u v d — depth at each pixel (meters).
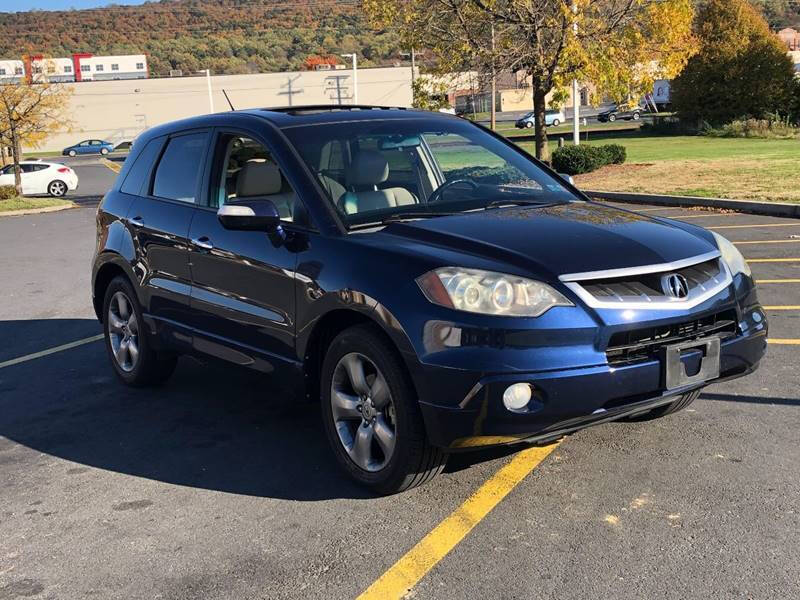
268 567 3.42
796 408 4.91
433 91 24.34
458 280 3.58
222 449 4.80
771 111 43.31
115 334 6.16
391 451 3.86
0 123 32.50
